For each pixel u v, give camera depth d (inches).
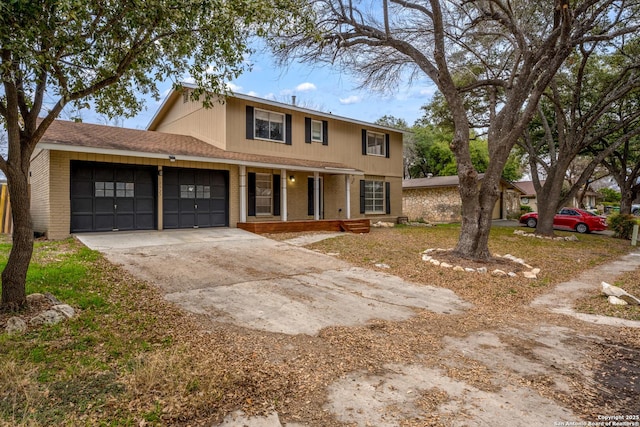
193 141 553.3
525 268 350.3
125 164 440.8
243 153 543.8
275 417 111.0
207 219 514.3
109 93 233.5
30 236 185.6
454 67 520.7
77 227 412.2
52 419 103.0
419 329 192.1
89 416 105.5
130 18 180.2
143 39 196.2
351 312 215.6
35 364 134.0
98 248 342.3
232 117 538.0
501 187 1111.0
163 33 200.2
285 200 549.3
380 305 231.9
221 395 120.1
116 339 159.2
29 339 153.1
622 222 661.3
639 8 451.5
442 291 270.2
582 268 379.2
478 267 334.3
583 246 526.6
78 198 412.8
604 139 773.9
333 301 235.5
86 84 215.8
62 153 392.8
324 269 322.0
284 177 548.1
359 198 712.4
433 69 378.9
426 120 766.5
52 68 176.1
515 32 359.6
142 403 113.3
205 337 169.5
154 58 219.1
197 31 206.4
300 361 149.8
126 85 238.7
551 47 340.2
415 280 297.9
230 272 293.6
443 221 997.2
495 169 355.3
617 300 247.8
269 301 228.4
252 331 180.2
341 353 159.0
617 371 147.8
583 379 140.2
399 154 799.1
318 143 648.4
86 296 209.2
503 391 129.5
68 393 116.9
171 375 129.0
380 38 401.1
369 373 141.2
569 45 325.7
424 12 374.6
